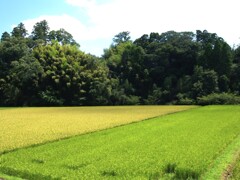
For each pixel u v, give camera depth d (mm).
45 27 139250
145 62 107188
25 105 87250
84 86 91000
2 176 15961
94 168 16688
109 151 20734
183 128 31547
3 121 40938
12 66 93375
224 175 15938
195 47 107125
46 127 34156
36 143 24234
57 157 19328
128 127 33469
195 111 55375
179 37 113000
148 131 29875
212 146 21750
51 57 92688
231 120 38656
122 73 105125
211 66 97875
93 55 102062
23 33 138625
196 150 20516
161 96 95750
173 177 15539
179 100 90125
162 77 104875
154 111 58562
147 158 18609
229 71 96062
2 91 90750
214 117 42812
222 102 80688
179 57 106562
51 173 15883
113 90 94062
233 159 18938
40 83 89188
